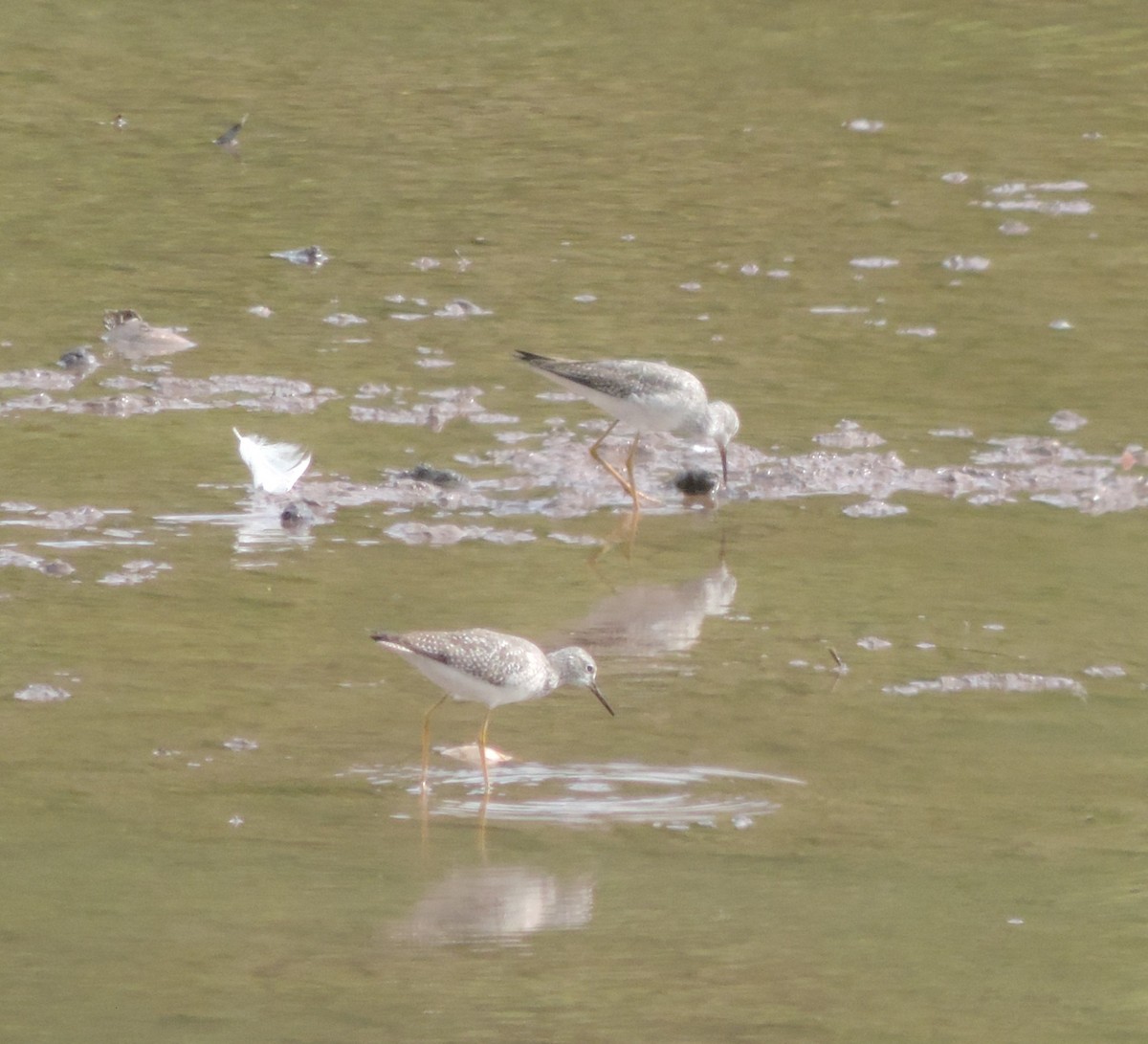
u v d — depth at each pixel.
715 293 19.16
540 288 19.31
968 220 21.64
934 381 16.72
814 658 11.40
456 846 8.98
